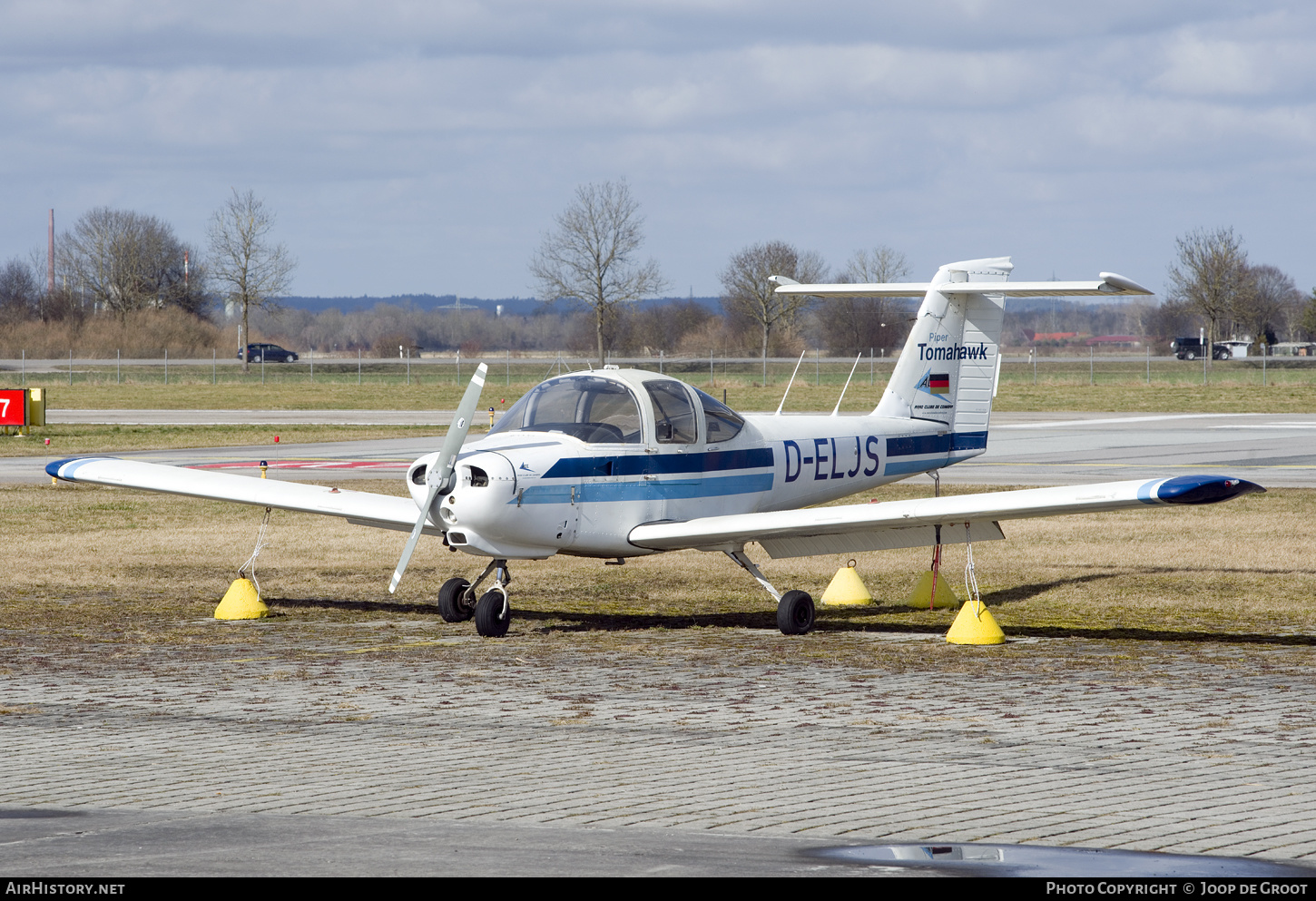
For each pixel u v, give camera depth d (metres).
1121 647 28.53
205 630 31.05
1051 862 14.02
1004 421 113.12
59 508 57.91
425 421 119.75
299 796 16.91
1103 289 34.56
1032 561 42.09
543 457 29.77
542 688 24.14
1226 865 13.91
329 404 144.88
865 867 13.77
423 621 32.62
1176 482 26.84
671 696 23.36
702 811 16.12
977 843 14.77
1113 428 103.88
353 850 14.38
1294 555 42.03
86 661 26.94
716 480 33.31
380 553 44.91
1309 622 31.50
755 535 30.27
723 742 19.80
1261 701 22.66
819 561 42.94
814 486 36.47
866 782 17.45
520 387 171.25
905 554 44.00
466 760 18.75
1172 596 35.47
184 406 141.50
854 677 25.17
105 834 15.08
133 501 60.91
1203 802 16.42
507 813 16.08
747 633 30.83
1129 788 17.06
